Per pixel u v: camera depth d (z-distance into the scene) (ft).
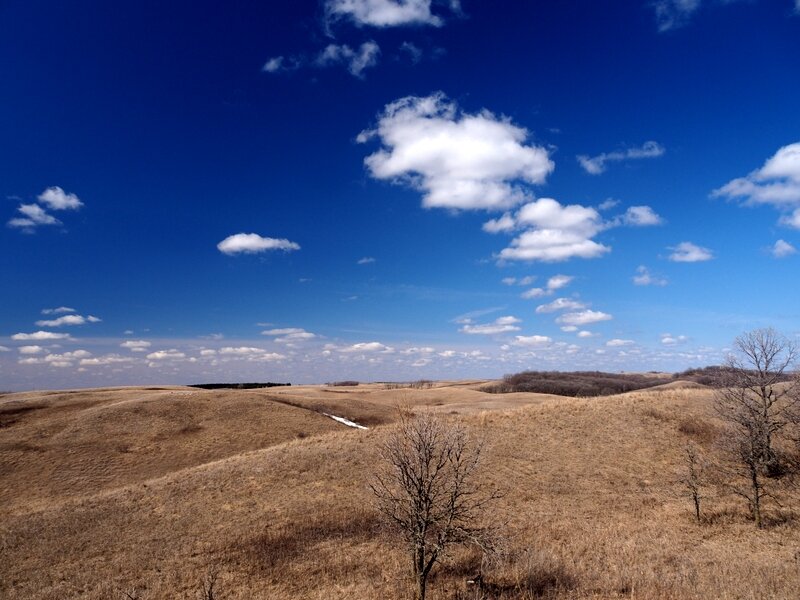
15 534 73.10
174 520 76.43
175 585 55.26
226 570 58.70
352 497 83.66
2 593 56.13
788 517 76.43
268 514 77.36
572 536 67.62
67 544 68.85
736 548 63.00
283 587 53.52
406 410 64.64
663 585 48.19
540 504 83.61
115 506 83.66
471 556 60.75
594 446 116.37
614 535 67.97
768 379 83.20
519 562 57.31
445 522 51.88
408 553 60.54
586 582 50.55
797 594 45.50
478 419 133.90
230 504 82.38
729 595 45.16
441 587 52.47
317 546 64.95
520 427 127.44
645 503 85.81
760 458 80.28
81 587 56.18
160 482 96.78
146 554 64.54
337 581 54.60
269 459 105.29
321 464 100.58
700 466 102.89
